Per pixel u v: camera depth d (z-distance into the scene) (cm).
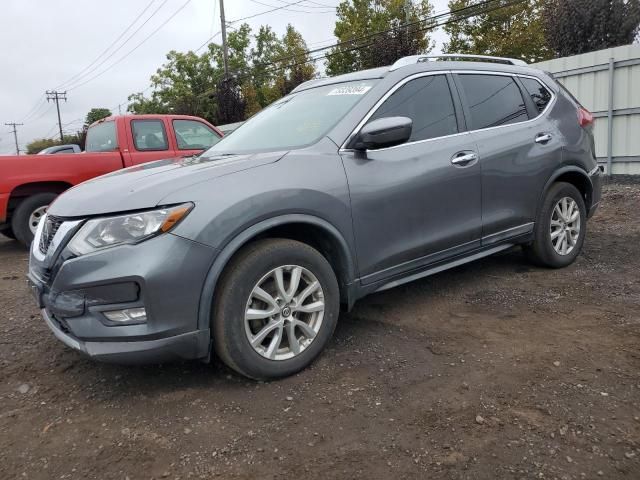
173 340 276
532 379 298
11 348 378
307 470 234
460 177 393
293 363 312
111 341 274
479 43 2816
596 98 966
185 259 273
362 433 258
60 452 255
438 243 385
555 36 1470
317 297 324
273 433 261
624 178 945
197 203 281
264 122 424
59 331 300
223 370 326
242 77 3344
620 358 317
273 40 4409
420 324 383
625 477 221
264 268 298
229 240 286
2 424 281
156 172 327
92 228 279
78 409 293
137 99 4734
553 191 470
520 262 519
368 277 351
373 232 347
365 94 372
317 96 412
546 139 461
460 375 307
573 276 473
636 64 903
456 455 238
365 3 3050
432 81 404
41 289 301
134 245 270
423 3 2869
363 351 344
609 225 675
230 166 310
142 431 268
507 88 456
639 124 911
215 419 275
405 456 240
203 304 281
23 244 721
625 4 1344
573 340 344
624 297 418
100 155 746
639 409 266
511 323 378
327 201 322
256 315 298
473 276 485
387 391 294
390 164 357
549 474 224
